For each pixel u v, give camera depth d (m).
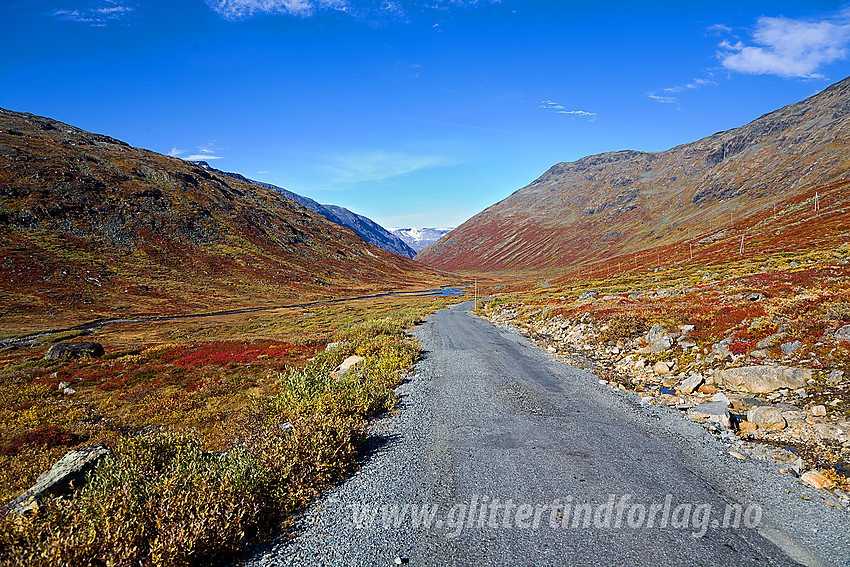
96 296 87.50
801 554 5.26
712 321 18.23
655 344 18.06
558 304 44.59
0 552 4.94
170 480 6.25
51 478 8.02
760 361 13.21
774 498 6.59
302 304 108.31
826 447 8.08
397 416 12.02
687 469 7.77
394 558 5.51
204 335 59.06
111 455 8.89
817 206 124.00
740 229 138.38
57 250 99.81
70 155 147.88
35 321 69.06
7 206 106.75
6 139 141.38
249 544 5.92
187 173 185.25
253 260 140.00
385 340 26.33
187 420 16.28
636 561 5.27
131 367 28.89
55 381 26.05
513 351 23.31
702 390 12.68
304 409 10.84
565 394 13.73
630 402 12.39
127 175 154.00
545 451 8.95
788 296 22.48
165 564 5.11
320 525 6.37
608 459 8.38
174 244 128.38
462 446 9.48
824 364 11.59
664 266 106.06
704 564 5.16
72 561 4.79
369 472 8.25
